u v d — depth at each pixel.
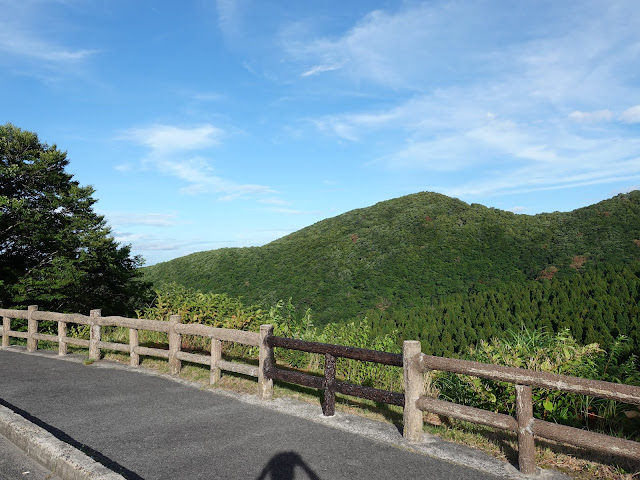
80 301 21.50
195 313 11.09
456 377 6.92
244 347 10.08
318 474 3.90
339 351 5.42
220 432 4.93
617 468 4.02
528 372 4.03
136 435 4.85
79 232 20.48
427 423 5.49
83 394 6.62
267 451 4.39
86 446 4.54
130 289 22.50
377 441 4.68
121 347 8.86
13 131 20.91
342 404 6.11
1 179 19.77
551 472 4.02
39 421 5.36
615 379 5.97
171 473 3.92
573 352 5.85
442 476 3.89
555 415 5.64
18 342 14.02
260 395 6.24
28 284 18.77
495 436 4.95
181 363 8.24
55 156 20.91
